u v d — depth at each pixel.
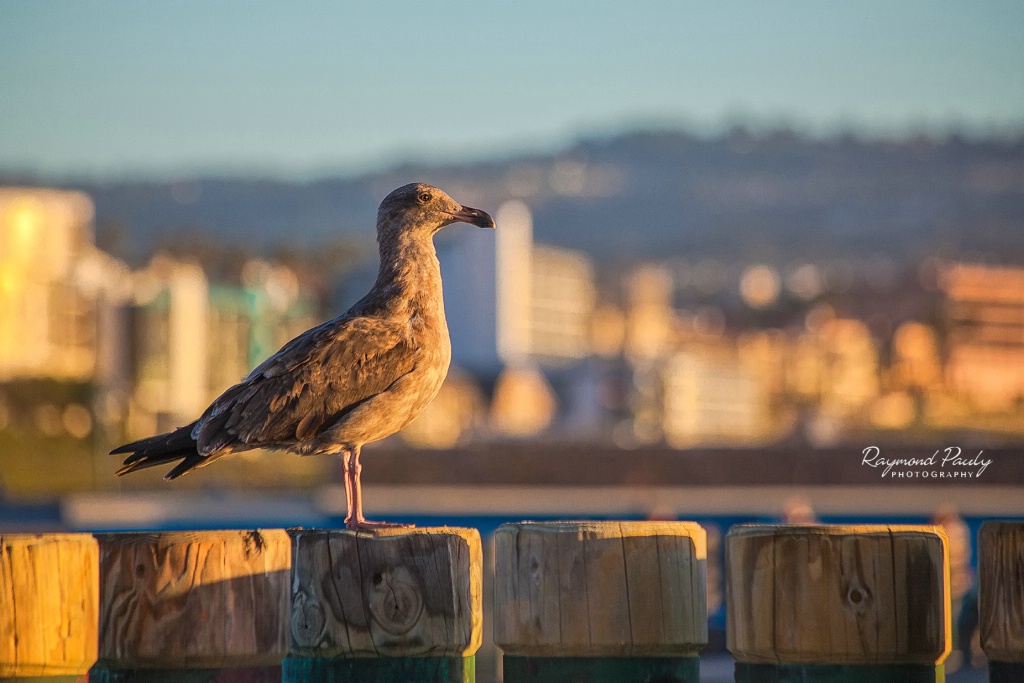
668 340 153.00
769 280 174.25
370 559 5.41
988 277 114.00
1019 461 20.17
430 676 5.41
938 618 5.17
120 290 70.75
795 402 112.94
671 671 5.30
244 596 5.13
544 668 5.33
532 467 27.84
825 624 5.12
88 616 4.99
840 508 20.88
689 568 5.31
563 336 136.75
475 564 5.58
